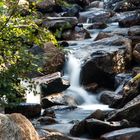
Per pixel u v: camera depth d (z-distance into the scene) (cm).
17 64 872
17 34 902
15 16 920
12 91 870
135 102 1081
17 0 905
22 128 637
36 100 1379
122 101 1266
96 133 964
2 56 890
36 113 1205
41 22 981
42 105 1350
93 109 1321
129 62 1661
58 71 1631
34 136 655
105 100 1414
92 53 1669
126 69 1650
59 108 1296
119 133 895
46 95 1430
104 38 1897
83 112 1275
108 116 1071
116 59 1616
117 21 2386
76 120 1145
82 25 2234
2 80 846
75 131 984
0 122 596
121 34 1950
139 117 1000
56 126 1070
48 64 1588
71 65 1656
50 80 1447
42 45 947
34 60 889
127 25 2198
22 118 668
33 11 952
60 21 2116
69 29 2147
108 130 952
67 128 1048
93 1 3081
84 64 1595
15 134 605
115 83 1525
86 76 1586
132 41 1805
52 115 1216
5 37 896
